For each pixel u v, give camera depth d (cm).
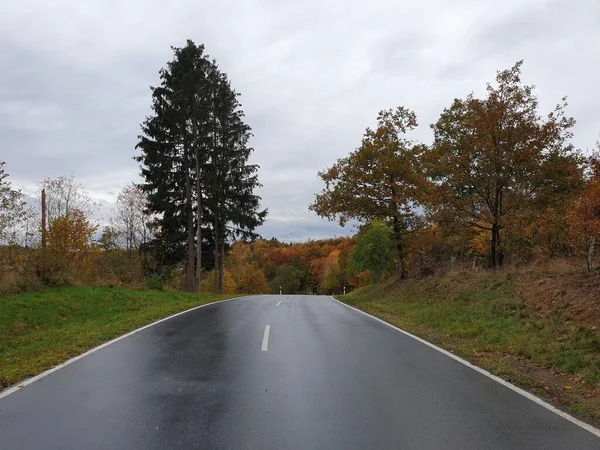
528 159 1734
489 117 1723
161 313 1473
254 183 3250
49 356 784
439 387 589
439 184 1967
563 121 1709
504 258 2034
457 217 1948
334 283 8150
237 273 7844
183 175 2947
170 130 2869
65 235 2205
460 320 1196
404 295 2081
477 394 560
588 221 1034
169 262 3206
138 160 2812
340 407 506
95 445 402
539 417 480
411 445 404
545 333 886
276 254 12475
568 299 1020
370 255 2900
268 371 669
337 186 2430
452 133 2133
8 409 498
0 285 1487
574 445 407
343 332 1070
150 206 2947
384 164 2294
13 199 1661
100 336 987
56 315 1341
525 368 710
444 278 1927
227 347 863
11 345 988
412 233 2456
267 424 453
